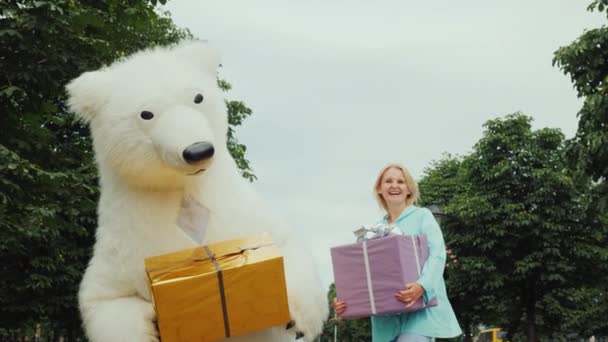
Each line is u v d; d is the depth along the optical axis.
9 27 7.39
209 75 3.61
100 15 8.52
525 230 20.72
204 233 3.25
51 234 10.49
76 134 13.58
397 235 4.11
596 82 12.60
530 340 21.62
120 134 3.18
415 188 4.88
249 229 3.34
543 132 21.81
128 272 3.16
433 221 4.49
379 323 4.41
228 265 2.98
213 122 3.40
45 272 13.40
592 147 11.77
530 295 21.72
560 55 12.71
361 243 4.18
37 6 7.20
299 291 3.15
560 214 20.34
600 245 21.38
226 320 2.95
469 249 21.61
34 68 7.58
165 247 3.18
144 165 3.17
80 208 9.03
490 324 25.23
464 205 21.22
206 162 3.04
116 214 3.26
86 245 14.13
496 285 20.58
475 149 22.70
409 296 4.02
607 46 12.27
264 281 2.99
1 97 7.70
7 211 7.84
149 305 3.12
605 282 21.25
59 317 15.38
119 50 9.34
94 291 3.19
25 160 7.06
